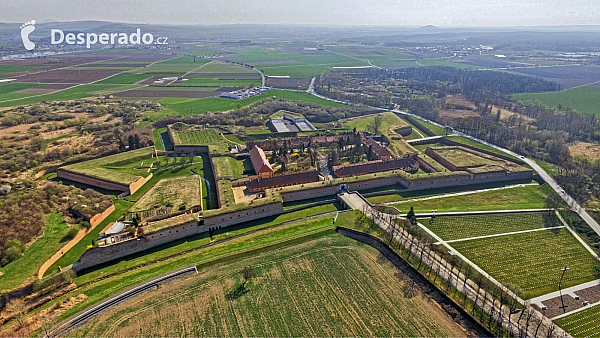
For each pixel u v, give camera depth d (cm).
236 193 16925
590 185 17588
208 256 12225
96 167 18838
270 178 17625
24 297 10438
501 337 8981
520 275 11512
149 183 18075
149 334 9069
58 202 15062
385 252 12369
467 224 14388
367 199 16800
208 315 9650
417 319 9600
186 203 15562
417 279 11094
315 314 9725
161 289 10600
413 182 17650
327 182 17238
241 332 9144
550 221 14762
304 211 15775
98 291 10650
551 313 9988
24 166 18688
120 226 13975
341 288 10650
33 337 9088
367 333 9150
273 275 11169
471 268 11612
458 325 9444
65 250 12438
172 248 13012
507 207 15750
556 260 12344
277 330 9219
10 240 12138
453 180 18288
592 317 9850
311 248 12531
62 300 10331
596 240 13488
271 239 13262
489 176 18850
